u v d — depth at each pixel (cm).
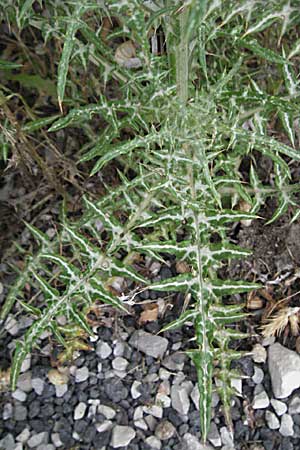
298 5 55
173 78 60
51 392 80
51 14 70
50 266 84
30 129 73
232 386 79
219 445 77
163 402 79
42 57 90
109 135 69
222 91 64
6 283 85
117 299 64
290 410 79
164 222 63
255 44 61
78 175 83
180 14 52
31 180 86
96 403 80
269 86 79
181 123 58
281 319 80
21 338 83
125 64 84
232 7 57
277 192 76
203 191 64
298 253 84
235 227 85
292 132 67
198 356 59
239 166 85
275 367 79
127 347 82
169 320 83
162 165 62
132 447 77
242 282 60
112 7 55
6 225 87
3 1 67
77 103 81
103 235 85
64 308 63
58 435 78
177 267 84
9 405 80
